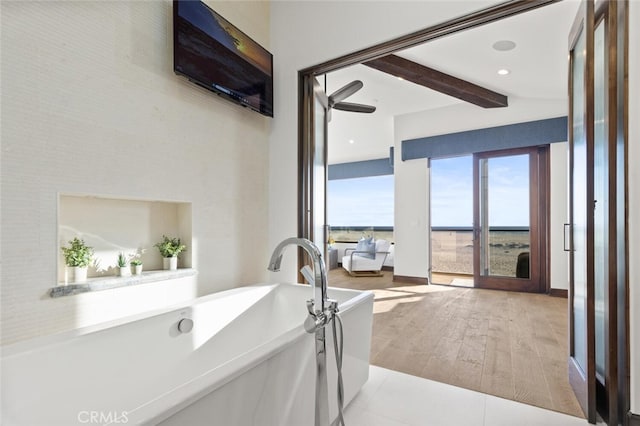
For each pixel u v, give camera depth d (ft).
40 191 5.06
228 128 8.69
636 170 5.29
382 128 20.48
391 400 6.50
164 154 7.01
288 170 9.71
